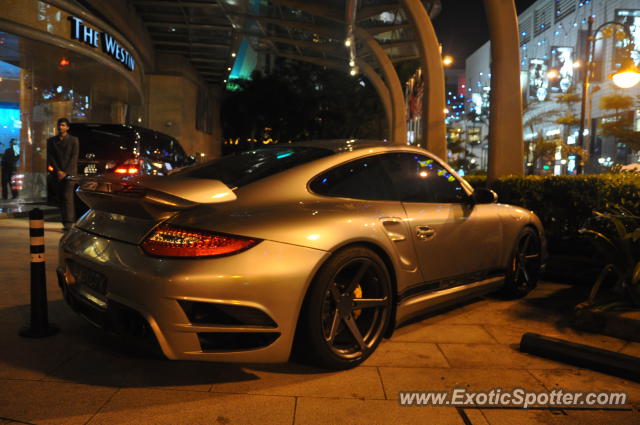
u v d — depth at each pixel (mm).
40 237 3191
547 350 3021
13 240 6988
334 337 2697
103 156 8641
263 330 2404
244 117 42906
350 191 3020
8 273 4961
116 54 17219
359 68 31906
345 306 2746
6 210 10602
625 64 12266
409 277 3146
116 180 2570
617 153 49406
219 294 2285
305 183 2842
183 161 11031
